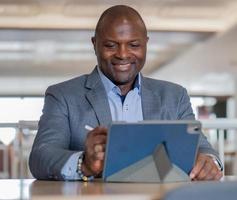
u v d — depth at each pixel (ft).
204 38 25.67
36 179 5.14
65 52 31.65
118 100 5.58
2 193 4.54
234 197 3.09
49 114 5.40
